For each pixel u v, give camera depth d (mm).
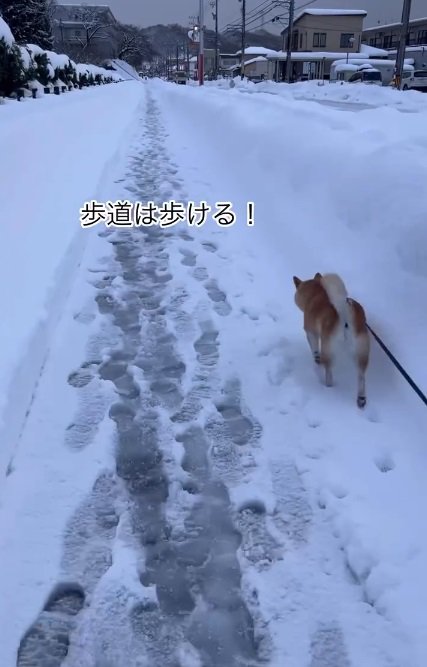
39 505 1515
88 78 19797
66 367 2211
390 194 2664
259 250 3492
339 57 44438
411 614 1190
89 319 2635
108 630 1204
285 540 1415
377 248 2529
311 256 2979
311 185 3521
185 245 3689
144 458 1720
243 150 5391
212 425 1871
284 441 1773
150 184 5453
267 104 6906
